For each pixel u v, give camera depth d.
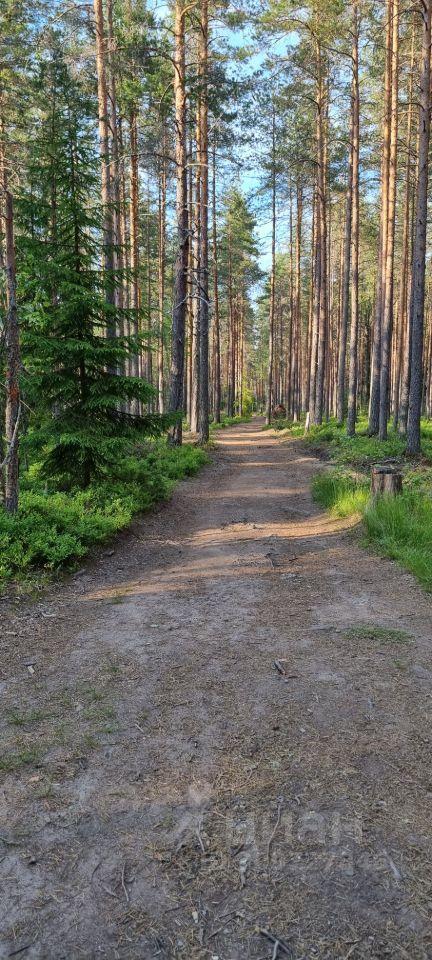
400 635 4.69
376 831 2.52
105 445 8.39
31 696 3.79
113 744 3.22
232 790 2.81
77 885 2.29
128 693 3.80
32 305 8.34
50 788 2.86
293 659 4.30
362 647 4.49
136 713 3.54
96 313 8.90
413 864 2.33
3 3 16.08
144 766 3.02
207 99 17.12
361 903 2.16
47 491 8.97
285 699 3.68
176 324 17.09
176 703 3.66
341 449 18.39
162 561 7.30
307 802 2.71
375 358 22.52
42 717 3.52
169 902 2.20
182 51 15.70
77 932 2.09
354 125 20.53
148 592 6.02
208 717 3.48
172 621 5.15
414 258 14.79
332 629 4.89
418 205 14.40
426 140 14.12
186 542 8.36
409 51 20.55
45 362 8.47
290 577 6.50
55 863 2.40
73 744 3.23
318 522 9.60
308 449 21.23
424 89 14.02
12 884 2.29
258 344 84.38
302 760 3.03
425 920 2.08
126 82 17.75
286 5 18.73
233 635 4.80
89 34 15.96
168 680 3.98
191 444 21.69
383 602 5.54
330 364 42.34
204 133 20.67
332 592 5.92
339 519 9.45
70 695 3.79
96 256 8.94
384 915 2.11
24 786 2.88
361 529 8.34
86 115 13.56
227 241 39.88
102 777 2.94
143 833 2.55
